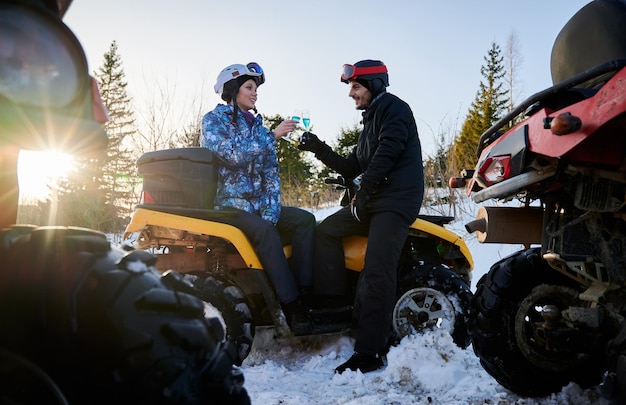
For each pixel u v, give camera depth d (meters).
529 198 2.69
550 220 2.52
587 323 2.36
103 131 0.78
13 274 0.80
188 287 0.91
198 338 0.81
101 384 0.77
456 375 3.24
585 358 2.75
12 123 0.71
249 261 3.69
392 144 3.66
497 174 2.49
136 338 0.77
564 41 2.69
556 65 2.76
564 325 2.54
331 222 4.02
